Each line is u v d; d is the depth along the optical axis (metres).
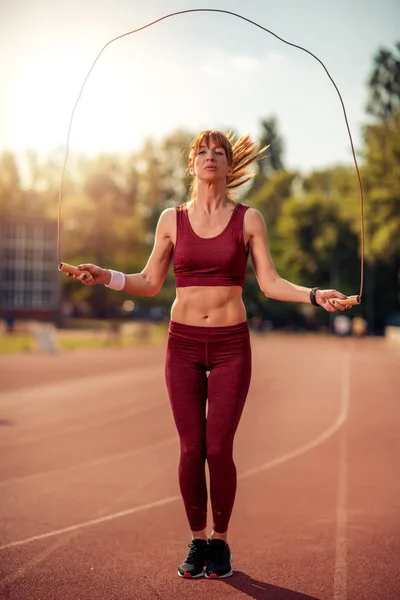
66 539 6.38
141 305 107.94
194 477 5.32
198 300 5.28
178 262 5.30
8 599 4.92
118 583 5.25
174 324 5.37
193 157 5.36
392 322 91.69
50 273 79.50
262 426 13.89
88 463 9.98
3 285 78.19
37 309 79.12
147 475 9.20
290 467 9.86
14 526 6.80
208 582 5.29
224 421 5.23
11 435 12.40
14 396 18.83
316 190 111.94
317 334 86.31
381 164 54.09
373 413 15.89
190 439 5.30
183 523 6.94
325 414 15.72
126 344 51.38
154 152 116.31
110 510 7.43
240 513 7.39
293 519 7.15
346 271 97.38
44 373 26.22
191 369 5.34
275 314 99.25
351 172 67.19
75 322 90.25
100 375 25.67
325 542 6.35
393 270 94.00
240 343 5.30
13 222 78.19
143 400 18.02
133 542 6.30
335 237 96.69
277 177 113.12
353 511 7.46
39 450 10.96
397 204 53.66
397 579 5.37
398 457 10.62
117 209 112.19
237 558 5.89
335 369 30.66
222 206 5.34
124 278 5.37
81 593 5.04
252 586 5.20
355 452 11.04
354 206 60.31
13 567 5.61
